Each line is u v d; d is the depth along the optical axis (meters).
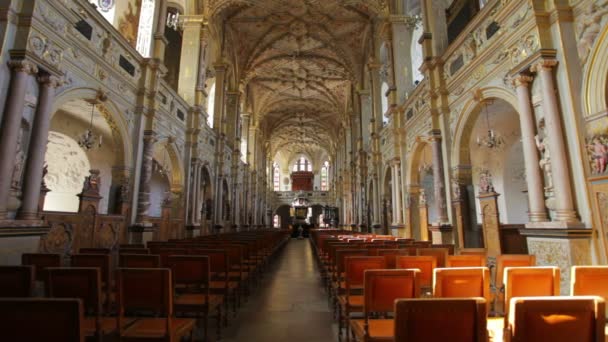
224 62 20.20
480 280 3.38
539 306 1.99
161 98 12.34
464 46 9.38
